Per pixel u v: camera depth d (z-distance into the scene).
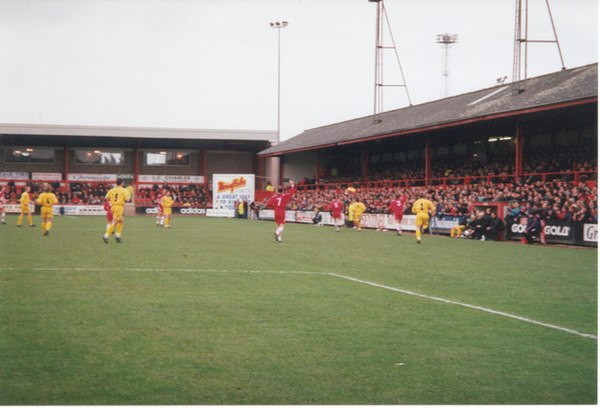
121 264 16.00
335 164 64.12
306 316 9.60
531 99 33.31
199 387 6.23
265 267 15.95
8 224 38.38
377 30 50.38
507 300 11.41
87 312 9.66
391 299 11.26
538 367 7.04
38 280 12.95
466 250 22.97
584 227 25.91
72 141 66.31
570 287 13.18
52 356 7.20
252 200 57.16
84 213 60.47
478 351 7.68
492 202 31.45
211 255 18.91
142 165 69.62
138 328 8.63
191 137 65.12
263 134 67.19
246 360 7.15
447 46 71.00
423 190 41.16
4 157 66.50
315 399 5.96
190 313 9.70
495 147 44.31
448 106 44.72
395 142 51.44
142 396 5.97
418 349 7.73
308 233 33.31
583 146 37.19
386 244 25.50
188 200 67.00
